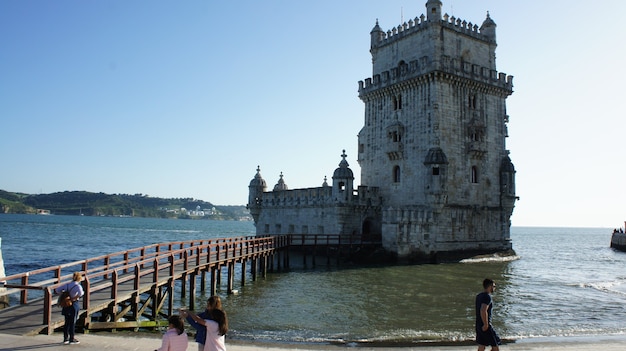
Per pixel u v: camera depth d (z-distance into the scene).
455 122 59.66
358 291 36.72
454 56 60.97
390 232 54.84
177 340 12.16
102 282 26.19
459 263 57.47
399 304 31.92
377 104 66.31
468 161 60.81
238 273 49.03
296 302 32.25
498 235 64.06
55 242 98.75
